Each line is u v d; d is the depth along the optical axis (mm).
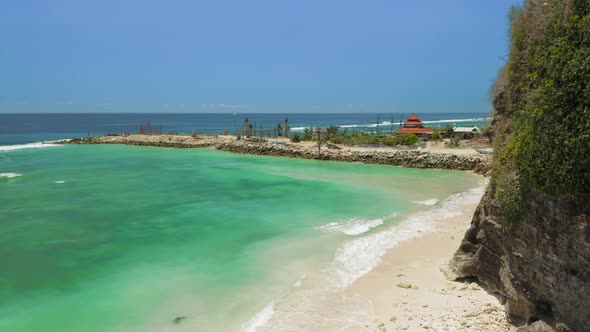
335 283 11133
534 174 6703
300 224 17688
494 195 9008
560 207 6254
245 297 10594
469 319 8297
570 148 5945
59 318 9992
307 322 8984
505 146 8555
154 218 19219
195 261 13508
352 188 26734
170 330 9125
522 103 7910
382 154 40781
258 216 19281
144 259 13828
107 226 18000
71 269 13047
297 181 29734
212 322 9367
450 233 15508
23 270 13008
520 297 7383
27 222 18688
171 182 29578
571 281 6055
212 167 38188
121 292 11273
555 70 6500
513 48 8641
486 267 9562
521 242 7328
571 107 6078
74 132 109438
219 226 17656
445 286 10273
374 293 10289
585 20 6098
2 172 34469
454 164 36406
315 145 50344
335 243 14797
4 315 10141
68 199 23719
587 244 5723
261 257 13570
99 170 36062
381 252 13523
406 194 24594
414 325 8391
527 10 8312
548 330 6496
